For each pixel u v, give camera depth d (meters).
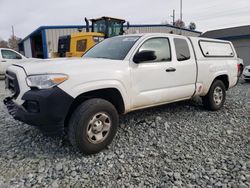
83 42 11.94
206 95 5.80
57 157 3.50
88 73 3.51
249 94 8.52
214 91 5.86
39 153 3.62
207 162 3.34
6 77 4.00
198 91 5.37
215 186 2.79
